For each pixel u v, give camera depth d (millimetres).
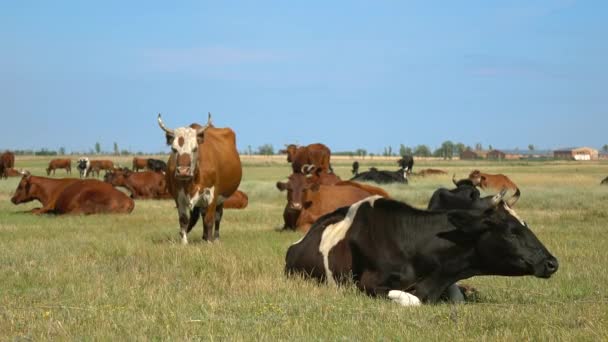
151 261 13195
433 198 11281
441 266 10148
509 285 11375
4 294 10344
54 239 17219
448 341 7453
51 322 8312
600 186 40094
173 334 7840
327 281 10898
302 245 11492
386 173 47281
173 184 16953
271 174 77375
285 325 8172
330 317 8656
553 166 111500
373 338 7598
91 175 85062
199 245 15727
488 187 39062
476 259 10109
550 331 7535
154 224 22156
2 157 66250
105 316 8703
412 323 8227
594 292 10578
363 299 9820
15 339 7609
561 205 28859
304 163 37969
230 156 18750
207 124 16844
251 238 18000
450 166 115375
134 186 36250
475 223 9883
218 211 18531
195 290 10406
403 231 10250
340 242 10789
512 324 8039
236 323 8344
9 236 18312
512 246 9805
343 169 97438
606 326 7703
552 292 10711
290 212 19938
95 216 24906
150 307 9281
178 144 16438
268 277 11312
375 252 10266
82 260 13445
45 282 11289
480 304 9680
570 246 15641
